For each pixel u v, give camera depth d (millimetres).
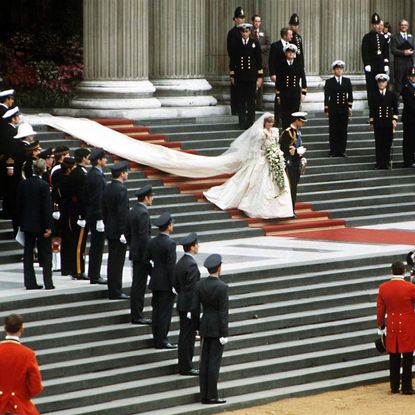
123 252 91938
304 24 148375
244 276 98562
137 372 85500
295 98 134625
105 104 132125
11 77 152625
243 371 88500
